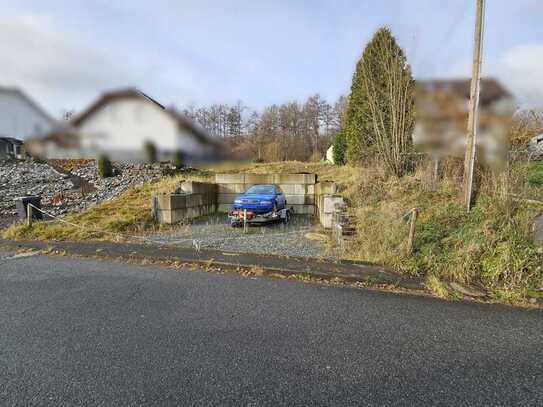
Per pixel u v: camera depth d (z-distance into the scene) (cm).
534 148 671
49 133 2867
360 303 376
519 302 388
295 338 288
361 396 212
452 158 793
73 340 279
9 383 219
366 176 935
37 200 880
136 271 489
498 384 227
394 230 575
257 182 1167
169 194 928
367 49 1055
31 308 347
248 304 365
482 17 591
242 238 732
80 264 526
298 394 212
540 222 483
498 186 584
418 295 408
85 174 1656
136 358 252
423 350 272
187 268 508
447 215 595
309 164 1808
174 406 199
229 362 248
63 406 197
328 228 852
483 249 479
